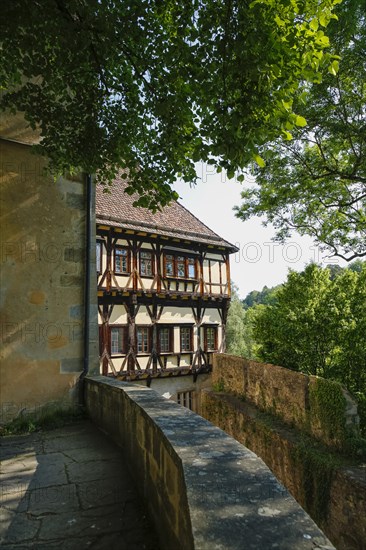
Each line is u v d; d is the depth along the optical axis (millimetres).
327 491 6344
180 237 16406
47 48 4242
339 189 11844
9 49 3973
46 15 3625
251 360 10609
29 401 5039
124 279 14727
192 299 17016
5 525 2430
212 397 11461
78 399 5414
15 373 4992
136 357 15047
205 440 1995
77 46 3758
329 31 7629
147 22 3967
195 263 17328
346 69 8625
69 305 5535
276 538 1115
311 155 11031
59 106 4711
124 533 2320
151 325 15617
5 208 5164
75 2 3715
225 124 3656
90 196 5902
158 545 2176
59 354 5355
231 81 3654
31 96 4527
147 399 3203
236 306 26750
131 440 3295
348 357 9258
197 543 1089
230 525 1183
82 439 4258
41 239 5398
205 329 17531
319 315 9781
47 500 2768
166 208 17953
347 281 10258
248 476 1539
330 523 6223
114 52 4195
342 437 6926
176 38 3740
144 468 2695
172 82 4113
